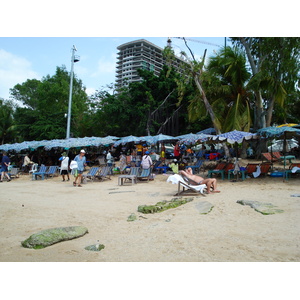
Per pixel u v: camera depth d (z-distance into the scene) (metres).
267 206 7.11
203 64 17.62
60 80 43.59
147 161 14.62
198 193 9.28
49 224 6.16
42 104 39.41
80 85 48.69
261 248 4.32
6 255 4.30
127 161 20.50
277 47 18.00
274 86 17.97
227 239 4.79
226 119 18.36
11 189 12.70
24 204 8.65
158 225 5.82
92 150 29.27
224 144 17.14
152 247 4.52
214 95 19.53
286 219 5.91
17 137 44.72
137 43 132.38
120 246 4.61
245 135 12.89
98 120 35.12
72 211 7.51
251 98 20.45
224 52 18.08
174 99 29.33
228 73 18.17
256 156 20.03
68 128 26.69
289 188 10.07
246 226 5.53
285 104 21.36
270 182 11.63
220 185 11.70
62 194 10.88
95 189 12.20
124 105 30.42
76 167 13.25
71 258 4.14
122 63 137.25
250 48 20.77
